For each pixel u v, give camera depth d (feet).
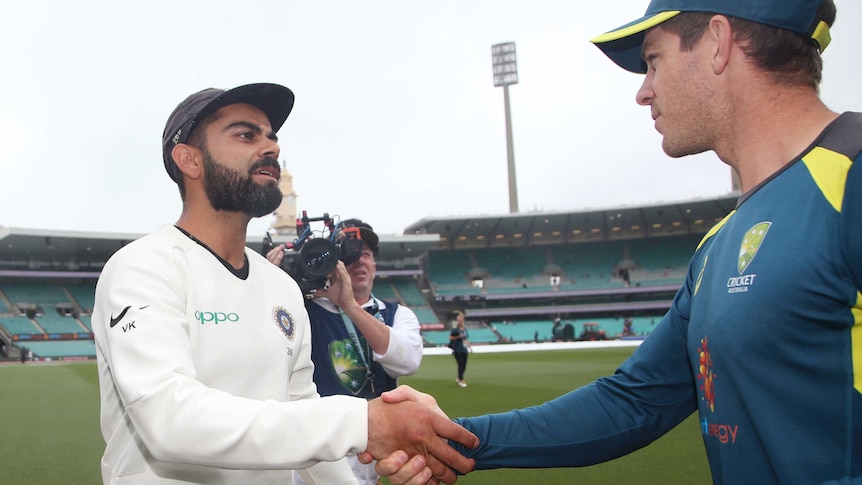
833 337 4.04
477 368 66.08
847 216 3.99
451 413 30.45
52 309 136.67
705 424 4.90
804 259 4.08
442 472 5.90
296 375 7.29
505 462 6.12
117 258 6.02
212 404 5.01
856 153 4.09
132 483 6.01
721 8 4.82
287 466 5.03
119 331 5.41
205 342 6.00
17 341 124.77
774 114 4.76
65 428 28.48
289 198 194.39
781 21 4.59
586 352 94.73
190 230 6.71
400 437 5.56
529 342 152.35
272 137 6.86
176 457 4.99
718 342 4.52
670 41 5.22
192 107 6.50
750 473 4.39
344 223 12.00
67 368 80.38
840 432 4.01
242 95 6.55
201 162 6.57
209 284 6.23
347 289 10.38
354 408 5.33
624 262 170.50
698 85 5.05
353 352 10.75
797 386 4.12
